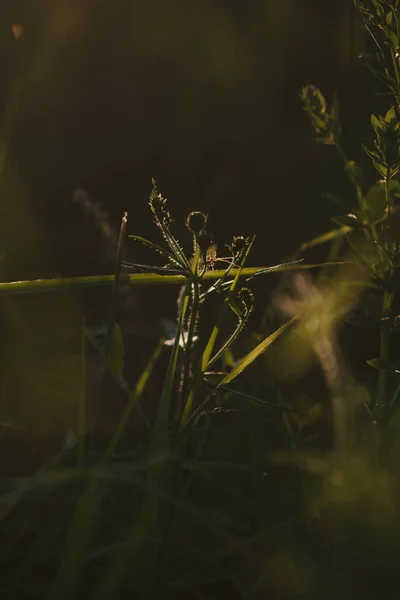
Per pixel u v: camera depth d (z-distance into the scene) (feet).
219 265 2.74
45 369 2.88
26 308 3.00
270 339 2.48
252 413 2.68
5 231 4.14
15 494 2.30
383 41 2.68
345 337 3.05
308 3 5.39
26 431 2.77
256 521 2.52
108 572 2.33
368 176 2.99
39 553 2.41
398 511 2.44
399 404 2.58
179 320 2.47
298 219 4.77
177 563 2.46
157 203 2.46
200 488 2.63
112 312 2.48
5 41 4.75
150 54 6.58
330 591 2.35
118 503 2.48
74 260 3.96
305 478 2.64
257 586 2.40
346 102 3.45
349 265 2.73
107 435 2.79
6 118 3.71
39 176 5.43
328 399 2.93
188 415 2.45
